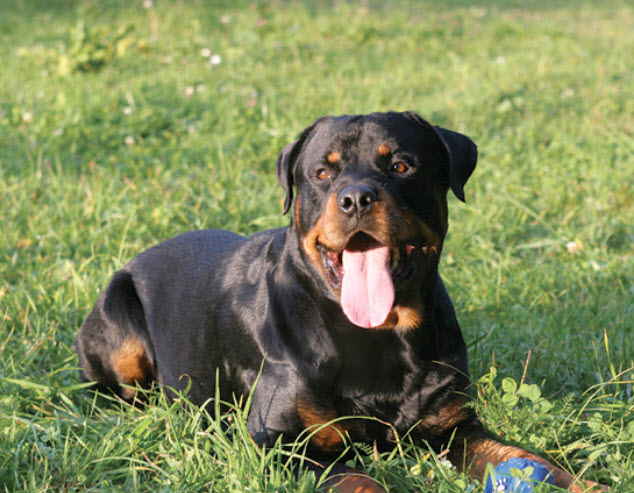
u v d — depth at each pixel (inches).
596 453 124.4
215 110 385.4
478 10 827.4
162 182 293.7
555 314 194.9
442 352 140.1
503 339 181.0
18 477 129.3
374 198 125.5
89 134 341.7
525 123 366.0
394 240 127.5
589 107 388.8
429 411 137.6
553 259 239.6
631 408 139.6
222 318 152.6
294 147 147.2
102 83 442.9
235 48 544.4
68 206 270.4
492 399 140.9
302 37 608.1
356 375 133.9
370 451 132.8
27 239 249.3
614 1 972.6
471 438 136.4
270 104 391.2
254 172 310.3
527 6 913.5
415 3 876.6
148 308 174.6
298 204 141.3
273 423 134.7
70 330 194.7
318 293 134.3
